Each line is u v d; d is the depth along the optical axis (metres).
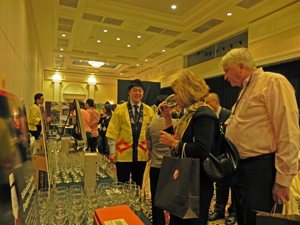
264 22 6.25
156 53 10.66
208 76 8.77
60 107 8.27
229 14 6.30
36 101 4.93
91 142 5.21
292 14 5.48
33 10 6.21
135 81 2.20
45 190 1.10
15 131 0.67
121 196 1.18
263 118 1.25
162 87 12.46
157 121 1.86
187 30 7.62
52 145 2.89
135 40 9.25
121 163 2.11
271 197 1.21
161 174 1.13
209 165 1.08
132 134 2.12
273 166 1.22
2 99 0.60
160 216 1.79
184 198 1.00
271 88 1.23
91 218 1.04
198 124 1.12
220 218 2.47
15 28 2.86
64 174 1.79
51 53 10.95
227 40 7.99
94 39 9.29
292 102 1.16
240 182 1.33
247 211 1.27
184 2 6.09
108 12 6.57
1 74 2.02
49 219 0.98
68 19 7.16
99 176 1.75
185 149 1.12
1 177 0.50
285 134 1.13
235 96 8.05
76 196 1.08
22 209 0.62
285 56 5.62
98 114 5.28
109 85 17.22
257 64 6.40
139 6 6.38
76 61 13.71
